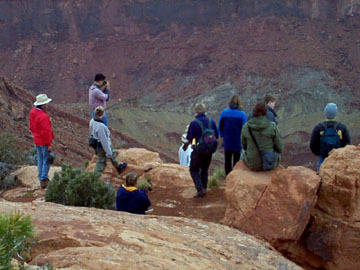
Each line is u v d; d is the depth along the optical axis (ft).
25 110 175.94
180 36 606.55
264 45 556.10
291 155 335.47
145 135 332.80
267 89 503.20
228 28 591.78
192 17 610.24
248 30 578.66
